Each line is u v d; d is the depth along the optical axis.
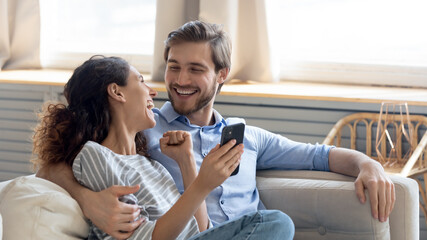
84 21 3.60
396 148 2.85
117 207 1.39
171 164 1.83
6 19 3.44
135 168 1.62
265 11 3.09
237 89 2.96
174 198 1.66
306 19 3.32
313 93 2.90
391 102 2.76
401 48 3.22
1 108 3.31
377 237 1.75
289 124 2.99
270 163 2.06
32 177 1.48
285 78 3.34
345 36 3.29
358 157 1.92
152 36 3.53
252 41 3.18
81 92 1.58
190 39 1.89
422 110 2.77
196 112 1.95
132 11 3.53
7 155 3.35
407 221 1.79
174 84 1.90
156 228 1.43
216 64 1.94
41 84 3.09
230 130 1.49
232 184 1.89
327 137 2.73
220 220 1.83
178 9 3.11
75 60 3.59
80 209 1.43
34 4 3.46
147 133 1.88
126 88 1.61
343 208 1.79
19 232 1.35
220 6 3.04
